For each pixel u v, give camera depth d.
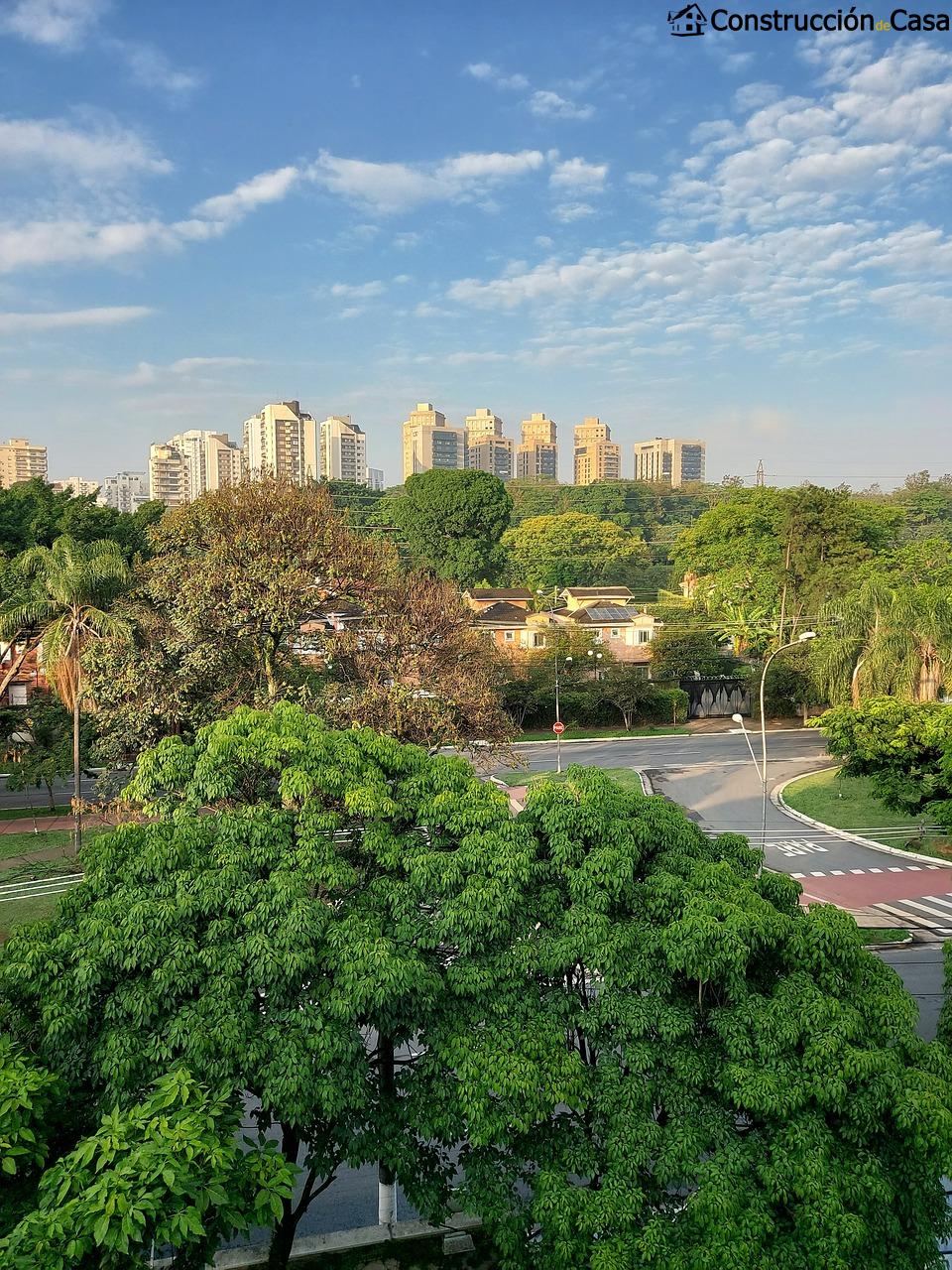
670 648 72.06
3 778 50.59
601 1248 10.72
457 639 37.72
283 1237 13.60
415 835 14.78
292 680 33.28
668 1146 11.40
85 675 34.47
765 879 14.46
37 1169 11.02
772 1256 10.39
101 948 11.91
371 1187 16.89
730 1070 11.55
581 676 67.56
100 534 61.03
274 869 13.41
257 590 29.53
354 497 140.75
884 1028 12.41
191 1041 11.30
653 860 14.68
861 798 45.25
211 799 14.99
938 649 44.78
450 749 57.06
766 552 79.81
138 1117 10.15
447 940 13.15
